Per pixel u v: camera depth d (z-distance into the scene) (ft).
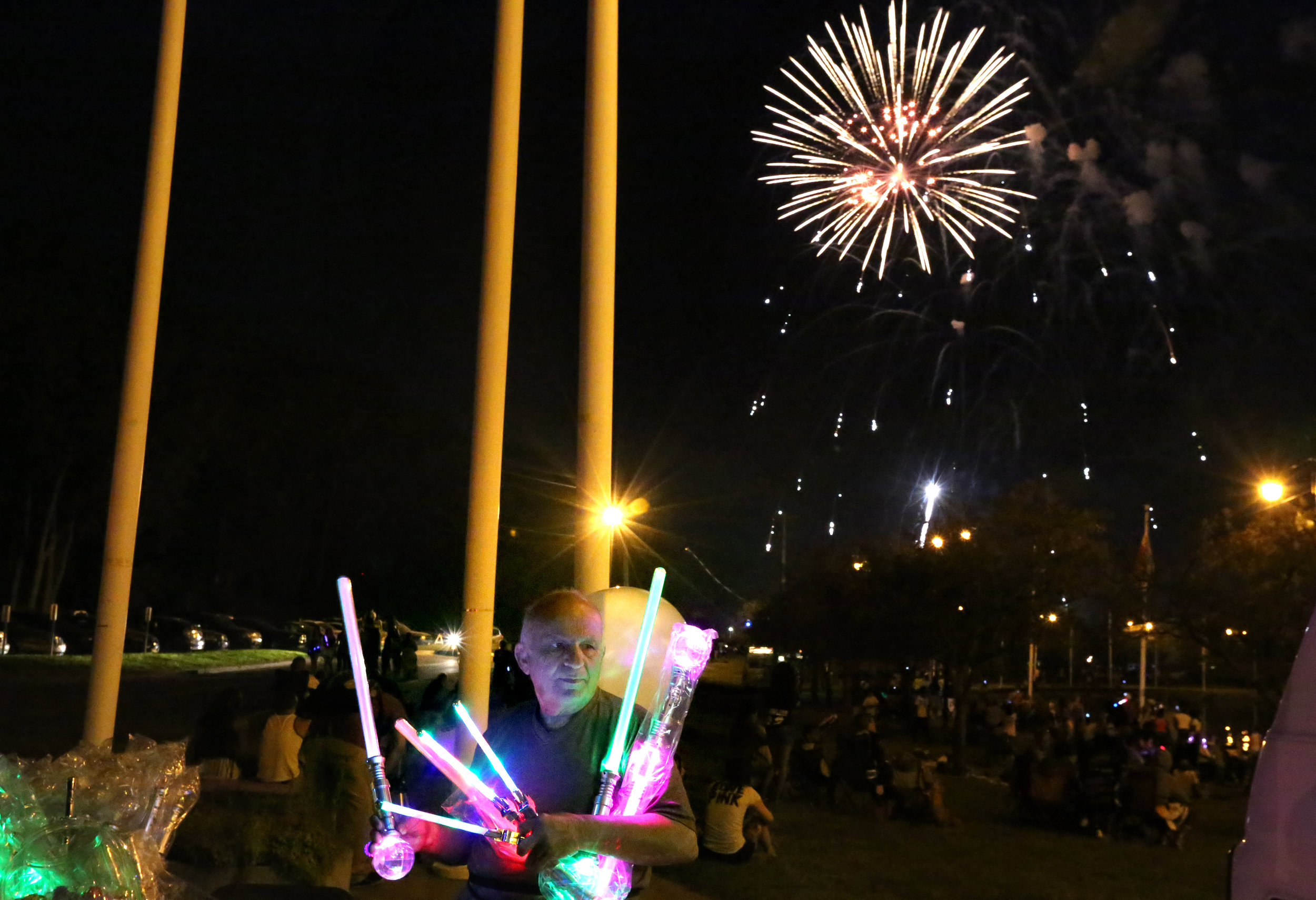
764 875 34.27
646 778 10.14
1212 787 64.03
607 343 26.58
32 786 10.69
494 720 10.96
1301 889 9.39
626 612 15.37
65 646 135.74
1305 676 10.11
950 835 45.29
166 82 36.55
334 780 23.09
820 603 95.25
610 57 27.20
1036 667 120.78
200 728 33.55
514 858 9.93
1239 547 58.44
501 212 31.78
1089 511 72.28
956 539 74.59
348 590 10.12
